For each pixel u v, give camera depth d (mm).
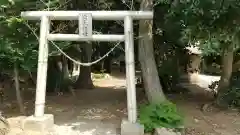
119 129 4676
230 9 4117
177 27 5910
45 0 5008
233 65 7191
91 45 8656
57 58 7883
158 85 5477
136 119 4461
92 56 9719
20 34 4930
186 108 6094
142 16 4535
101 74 13977
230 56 6230
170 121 4500
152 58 5559
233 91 6230
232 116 5688
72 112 5773
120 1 6562
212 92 7883
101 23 6828
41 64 4605
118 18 4578
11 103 6215
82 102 6781
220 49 5355
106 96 7668
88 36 4578
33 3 4961
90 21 4516
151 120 4508
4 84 6945
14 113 5449
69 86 8273
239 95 6160
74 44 6754
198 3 4141
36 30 5074
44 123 4441
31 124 4426
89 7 6918
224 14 4230
